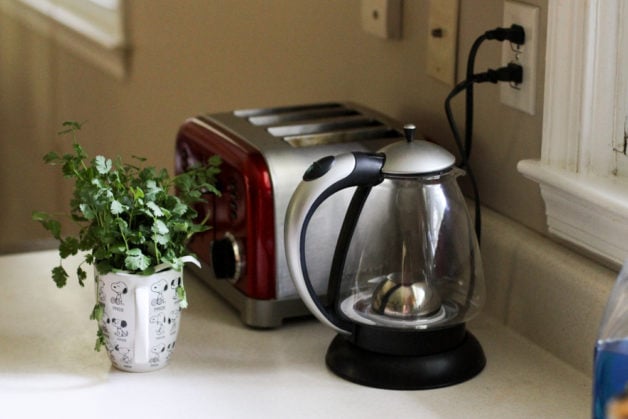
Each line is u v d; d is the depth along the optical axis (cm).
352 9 165
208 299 138
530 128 126
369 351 115
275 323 128
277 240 126
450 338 115
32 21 305
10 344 123
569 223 118
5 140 340
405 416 108
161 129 239
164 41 230
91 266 148
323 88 177
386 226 114
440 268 115
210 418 107
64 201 304
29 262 149
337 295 114
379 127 143
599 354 85
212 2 208
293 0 181
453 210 115
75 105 289
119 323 115
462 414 108
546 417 108
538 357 121
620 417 83
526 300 126
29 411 108
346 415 108
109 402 110
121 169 117
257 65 196
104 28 263
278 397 112
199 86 219
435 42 143
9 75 327
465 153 131
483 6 133
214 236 136
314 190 106
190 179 120
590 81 116
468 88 131
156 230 112
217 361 120
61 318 131
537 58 123
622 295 88
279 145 129
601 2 113
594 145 117
